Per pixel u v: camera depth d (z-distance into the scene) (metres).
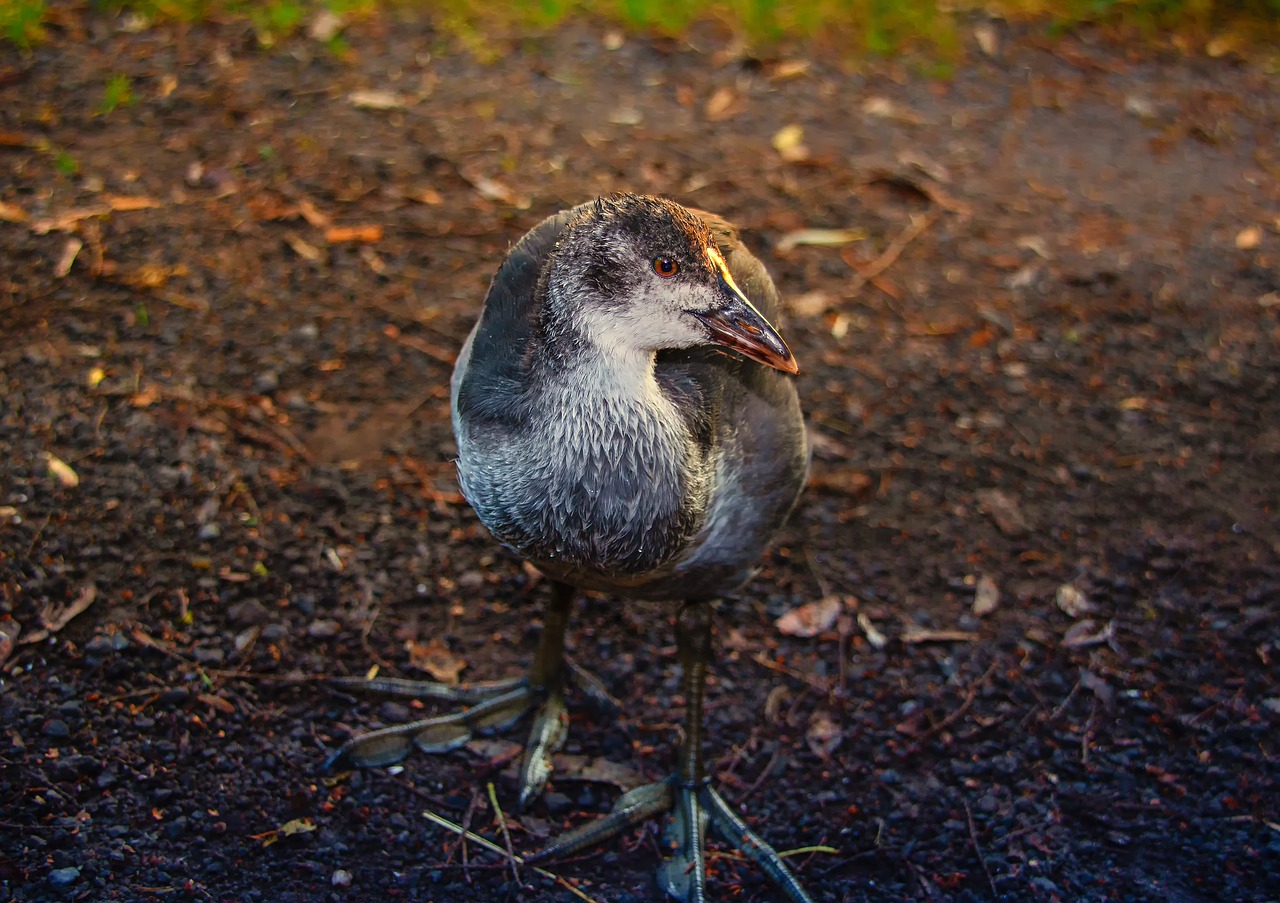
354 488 0.70
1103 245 0.86
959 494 0.72
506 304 0.57
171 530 0.67
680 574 0.57
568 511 0.54
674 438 0.54
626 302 0.53
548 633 0.63
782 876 0.58
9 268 0.77
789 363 0.54
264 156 0.86
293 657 0.64
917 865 0.59
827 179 0.89
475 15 1.01
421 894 0.57
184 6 0.98
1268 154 0.94
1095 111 0.98
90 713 0.60
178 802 0.58
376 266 0.81
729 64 1.00
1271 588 0.68
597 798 0.62
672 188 0.87
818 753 0.63
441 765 0.62
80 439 0.69
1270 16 1.08
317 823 0.59
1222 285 0.83
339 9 0.99
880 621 0.67
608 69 0.98
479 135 0.90
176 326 0.76
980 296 0.82
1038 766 0.62
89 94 0.89
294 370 0.75
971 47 1.04
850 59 1.01
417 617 0.66
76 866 0.56
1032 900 0.58
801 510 0.72
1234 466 0.74
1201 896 0.58
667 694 0.65
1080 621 0.67
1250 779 0.61
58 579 0.64
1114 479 0.73
